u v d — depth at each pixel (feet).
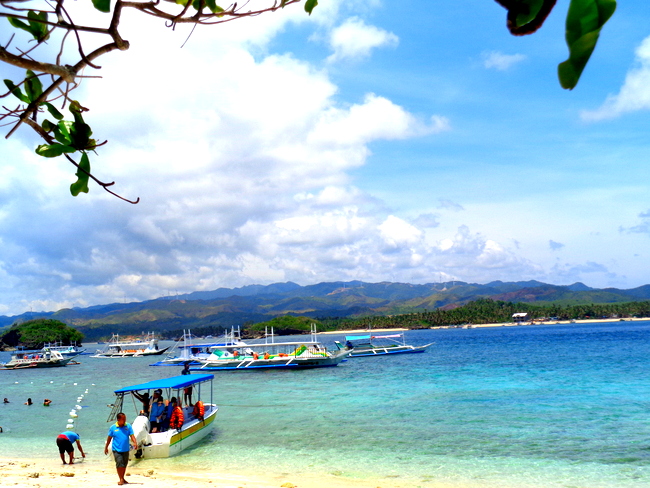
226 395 128.36
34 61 6.27
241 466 62.08
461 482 54.08
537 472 56.70
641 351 241.35
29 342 640.58
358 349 283.38
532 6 3.69
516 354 254.06
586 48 3.65
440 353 281.13
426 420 87.25
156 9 6.44
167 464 63.41
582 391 115.44
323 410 101.19
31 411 116.06
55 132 7.58
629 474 55.01
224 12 6.72
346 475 57.41
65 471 59.57
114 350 468.34
